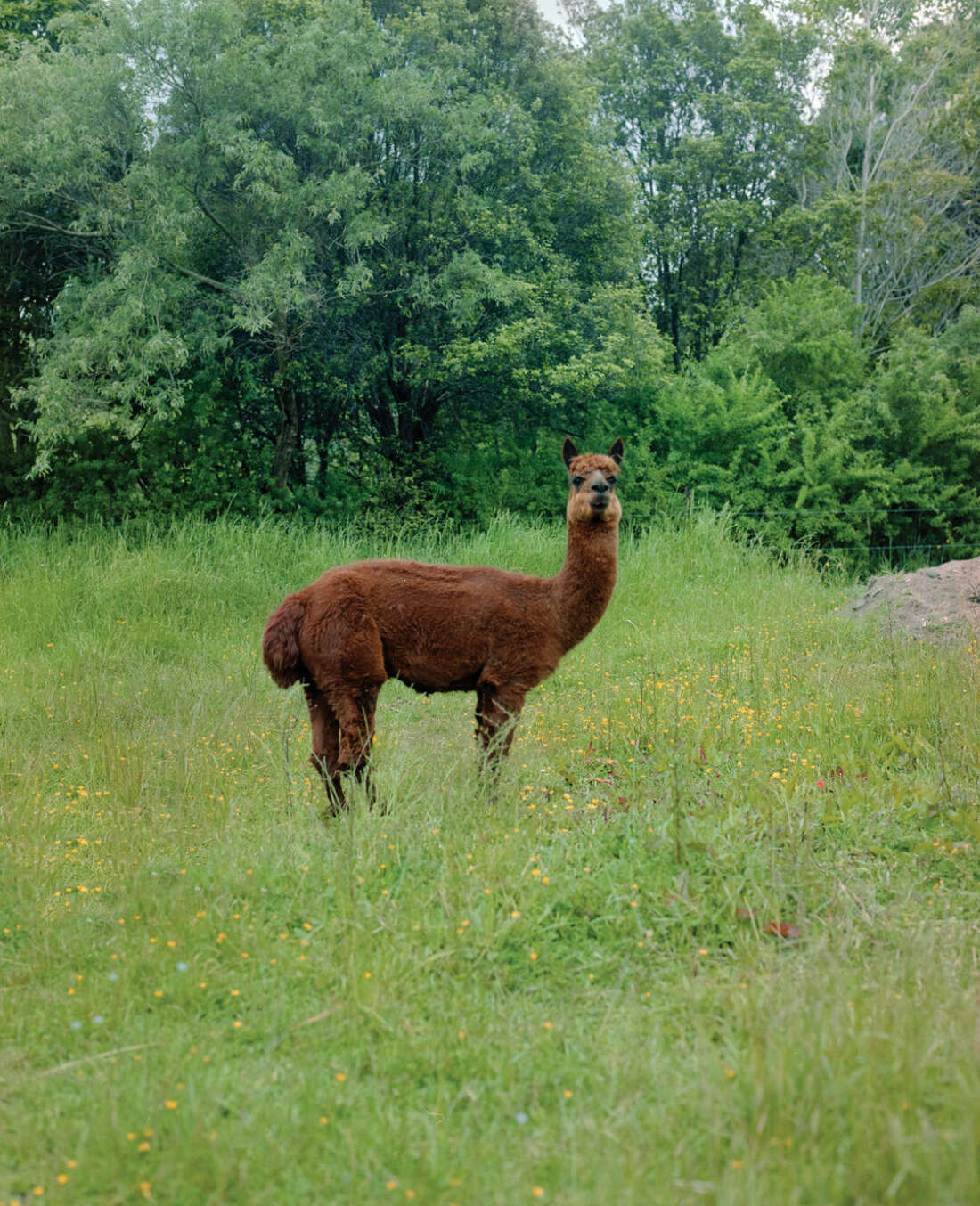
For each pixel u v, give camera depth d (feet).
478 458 62.64
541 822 18.17
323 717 20.02
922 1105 10.37
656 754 21.83
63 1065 11.59
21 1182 9.87
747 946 13.92
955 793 19.40
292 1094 10.98
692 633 36.09
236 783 21.72
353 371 58.90
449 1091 11.25
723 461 63.82
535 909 14.92
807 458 62.23
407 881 15.83
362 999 12.72
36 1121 10.64
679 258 92.48
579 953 14.06
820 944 13.44
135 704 28.76
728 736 23.36
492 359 55.93
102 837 18.72
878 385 67.72
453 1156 10.05
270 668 19.83
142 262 49.03
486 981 13.58
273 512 57.77
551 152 63.72
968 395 68.59
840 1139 9.84
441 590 20.16
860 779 20.36
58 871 17.17
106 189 51.06
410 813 17.74
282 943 14.20
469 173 58.85
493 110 57.52
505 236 58.49
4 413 56.34
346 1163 9.99
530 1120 10.77
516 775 19.80
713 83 94.17
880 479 63.77
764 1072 10.54
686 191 90.89
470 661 20.36
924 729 22.93
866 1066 10.62
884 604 35.78
